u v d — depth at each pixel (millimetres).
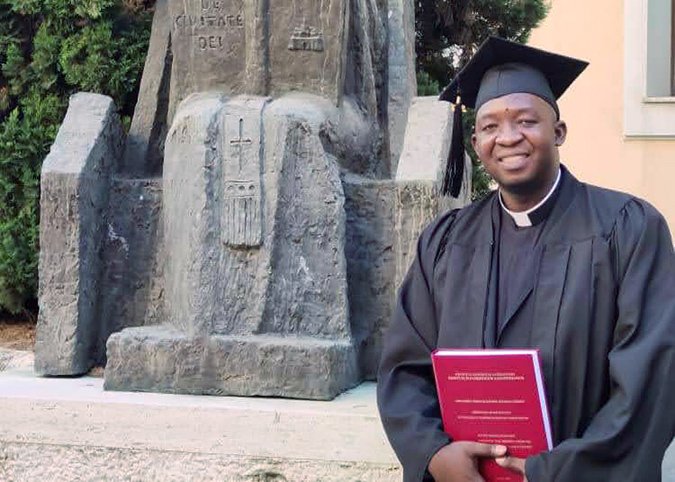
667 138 8414
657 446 2158
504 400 2254
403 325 2557
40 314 3568
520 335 2352
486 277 2420
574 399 2283
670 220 8398
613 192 2438
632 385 2150
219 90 3695
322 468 3023
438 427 2361
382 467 2977
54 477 3219
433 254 2570
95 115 3725
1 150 4418
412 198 3369
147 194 3723
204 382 3273
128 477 3160
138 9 4676
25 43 4641
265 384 3229
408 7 4371
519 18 5770
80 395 3264
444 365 2293
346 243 3529
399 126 4031
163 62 3918
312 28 3623
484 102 2457
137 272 3719
